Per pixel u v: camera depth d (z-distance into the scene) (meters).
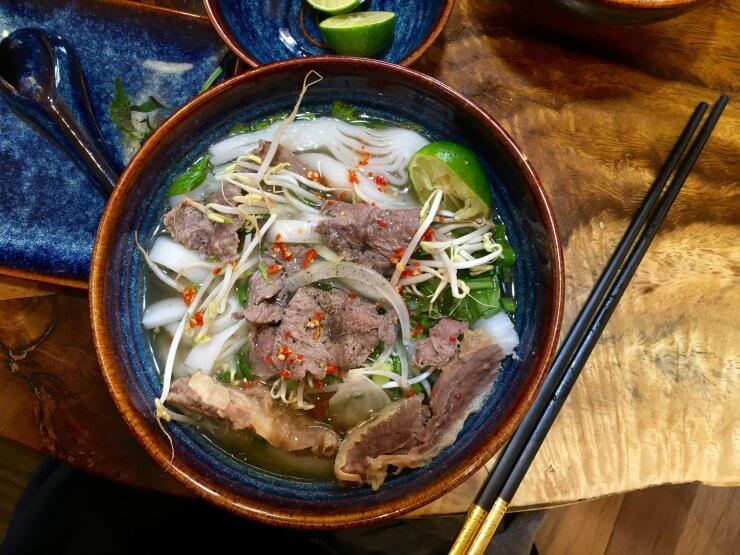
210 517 0.34
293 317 0.25
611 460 0.26
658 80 0.29
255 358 0.25
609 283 0.26
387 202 0.27
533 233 0.24
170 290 0.26
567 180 0.28
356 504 0.22
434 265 0.25
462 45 0.29
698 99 0.28
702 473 0.26
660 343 0.27
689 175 0.28
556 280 0.22
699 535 0.38
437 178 0.26
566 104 0.28
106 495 0.34
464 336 0.25
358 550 0.33
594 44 0.29
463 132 0.25
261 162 0.26
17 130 0.30
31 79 0.27
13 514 0.36
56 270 0.29
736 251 0.28
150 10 0.29
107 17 0.30
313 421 0.25
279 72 0.24
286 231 0.26
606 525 0.38
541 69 0.29
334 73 0.25
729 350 0.27
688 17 0.29
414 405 0.24
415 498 0.21
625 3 0.25
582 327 0.26
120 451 0.28
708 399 0.27
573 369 0.26
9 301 0.29
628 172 0.28
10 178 0.30
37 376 0.29
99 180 0.28
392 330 0.25
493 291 0.26
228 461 0.25
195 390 0.24
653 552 0.38
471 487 0.26
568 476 0.26
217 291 0.26
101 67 0.30
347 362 0.25
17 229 0.29
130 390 0.23
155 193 0.25
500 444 0.22
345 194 0.27
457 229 0.26
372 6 0.33
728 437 0.27
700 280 0.28
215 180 0.26
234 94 0.24
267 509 0.21
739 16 0.29
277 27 0.33
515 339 0.25
